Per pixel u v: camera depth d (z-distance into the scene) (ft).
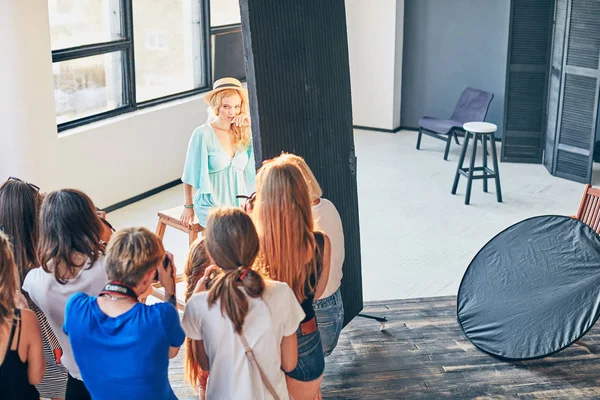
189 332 7.97
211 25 26.66
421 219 23.34
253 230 7.75
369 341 14.21
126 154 23.68
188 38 25.86
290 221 8.41
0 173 16.37
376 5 32.42
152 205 24.12
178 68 25.76
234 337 7.72
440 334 14.51
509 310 13.89
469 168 24.57
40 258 8.46
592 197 15.49
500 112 32.35
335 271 11.16
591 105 25.55
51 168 16.74
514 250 14.61
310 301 8.95
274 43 11.44
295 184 8.45
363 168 28.53
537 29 27.35
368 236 21.90
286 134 11.90
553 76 27.20
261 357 7.78
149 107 24.79
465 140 25.05
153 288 15.89
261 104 11.30
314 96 12.47
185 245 20.88
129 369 7.47
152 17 24.13
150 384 7.56
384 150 31.09
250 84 11.26
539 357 13.00
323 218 10.64
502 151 29.25
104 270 8.52
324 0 12.55
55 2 20.80
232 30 27.61
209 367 8.16
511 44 27.78
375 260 20.17
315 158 12.66
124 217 22.98
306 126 12.35
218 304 7.70
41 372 8.18
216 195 14.07
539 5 27.07
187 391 12.37
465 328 14.29
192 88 26.61
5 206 9.20
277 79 11.57
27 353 8.00
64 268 8.44
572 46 25.58
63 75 21.52
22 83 15.71
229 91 13.57
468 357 13.58
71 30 21.48
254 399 7.79
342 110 13.38
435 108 33.73
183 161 26.27
